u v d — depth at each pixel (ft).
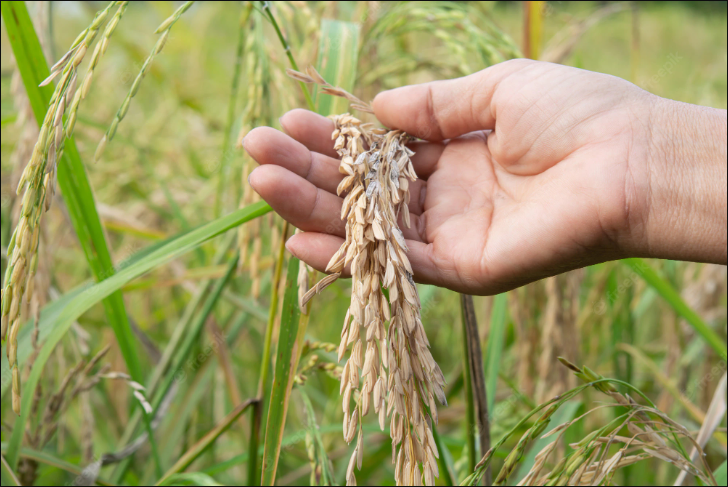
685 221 1.20
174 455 1.73
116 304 1.35
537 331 1.61
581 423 1.58
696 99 2.23
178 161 2.32
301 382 1.32
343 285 1.92
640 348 2.00
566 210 1.22
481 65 1.51
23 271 1.07
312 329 2.15
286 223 1.28
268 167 1.20
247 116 1.38
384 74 1.63
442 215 1.31
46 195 1.07
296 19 1.63
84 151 1.87
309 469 1.69
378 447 1.75
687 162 1.20
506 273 1.25
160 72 2.31
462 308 1.29
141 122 2.53
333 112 1.33
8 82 1.81
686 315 1.40
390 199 1.17
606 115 1.24
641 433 1.18
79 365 1.34
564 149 1.26
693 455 1.32
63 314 1.22
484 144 1.36
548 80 1.27
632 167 1.21
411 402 1.07
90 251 1.32
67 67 1.07
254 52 1.39
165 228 2.14
